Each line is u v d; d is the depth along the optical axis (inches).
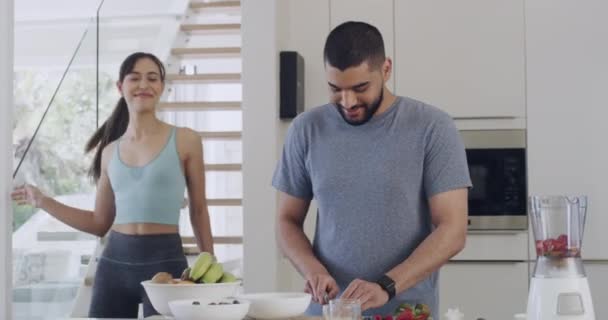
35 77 314.3
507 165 179.8
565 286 72.7
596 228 177.3
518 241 178.5
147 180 145.2
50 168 184.9
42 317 176.6
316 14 185.0
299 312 89.0
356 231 101.1
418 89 181.6
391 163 100.7
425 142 100.9
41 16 322.3
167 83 238.2
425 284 100.5
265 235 175.6
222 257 283.6
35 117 311.6
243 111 176.4
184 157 149.9
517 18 180.2
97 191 155.6
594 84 178.5
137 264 142.9
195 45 275.6
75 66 195.2
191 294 87.0
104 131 165.0
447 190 100.0
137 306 144.6
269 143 175.8
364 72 96.0
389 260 100.4
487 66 180.5
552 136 179.0
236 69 289.4
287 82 177.9
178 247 146.5
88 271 195.6
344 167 101.9
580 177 178.4
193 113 284.0
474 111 180.5
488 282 178.5
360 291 91.2
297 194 108.7
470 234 179.6
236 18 277.7
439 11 181.6
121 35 220.5
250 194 176.2
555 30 179.3
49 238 178.9
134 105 148.3
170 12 248.8
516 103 179.8
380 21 183.0
